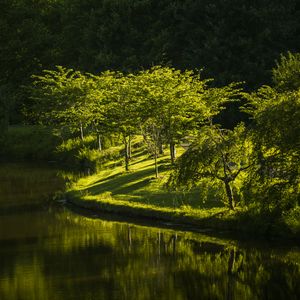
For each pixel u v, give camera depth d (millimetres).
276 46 100562
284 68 70438
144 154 71875
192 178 43219
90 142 87062
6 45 127312
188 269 33531
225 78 97375
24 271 33906
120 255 36844
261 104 50562
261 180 38781
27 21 131125
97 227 45000
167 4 113250
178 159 45031
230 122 96625
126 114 61812
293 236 38531
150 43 110750
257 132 39188
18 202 57125
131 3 113500
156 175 55438
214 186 44031
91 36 116812
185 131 57562
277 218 39750
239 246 37562
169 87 58969
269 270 32750
